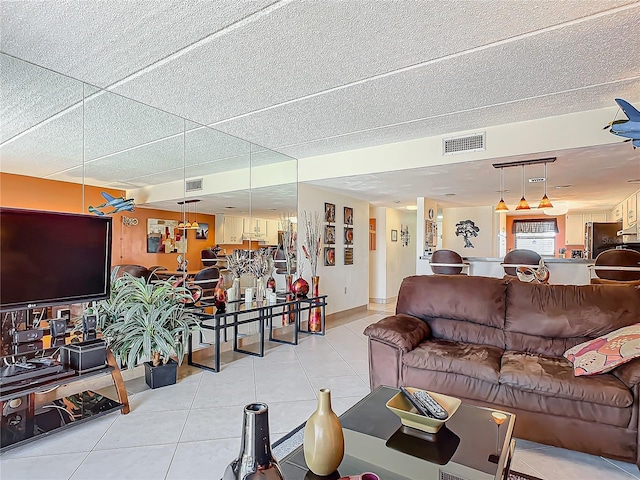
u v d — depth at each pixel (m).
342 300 6.33
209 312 3.77
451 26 2.04
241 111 3.29
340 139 4.18
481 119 3.52
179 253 4.14
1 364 2.30
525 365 2.31
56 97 2.92
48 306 2.44
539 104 3.14
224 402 2.81
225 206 4.61
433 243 7.17
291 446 2.17
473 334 2.88
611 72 2.56
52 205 3.17
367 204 7.16
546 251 10.09
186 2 1.82
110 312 3.03
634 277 4.18
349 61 2.42
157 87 2.79
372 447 1.56
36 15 1.91
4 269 2.26
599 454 2.03
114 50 2.28
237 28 2.05
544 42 2.19
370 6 1.86
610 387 2.01
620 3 1.84
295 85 2.77
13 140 2.93
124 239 3.70
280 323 5.25
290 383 3.21
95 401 2.67
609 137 3.21
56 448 2.17
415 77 2.64
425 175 4.67
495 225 8.34
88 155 3.45
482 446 1.56
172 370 3.17
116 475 1.92
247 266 4.76
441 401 1.85
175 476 1.92
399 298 3.31
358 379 3.31
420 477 1.36
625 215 6.86
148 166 3.94
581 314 2.61
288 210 5.18
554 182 5.17
